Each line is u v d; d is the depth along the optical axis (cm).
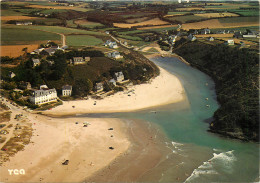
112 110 13650
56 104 13962
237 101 12644
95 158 9425
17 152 9356
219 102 14738
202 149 10175
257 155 9781
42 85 14800
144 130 11600
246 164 9238
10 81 15175
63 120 12194
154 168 9031
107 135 11006
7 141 9900
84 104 14212
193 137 11069
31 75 15300
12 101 13688
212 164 9244
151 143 10569
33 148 9700
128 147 10231
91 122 12119
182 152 9981
